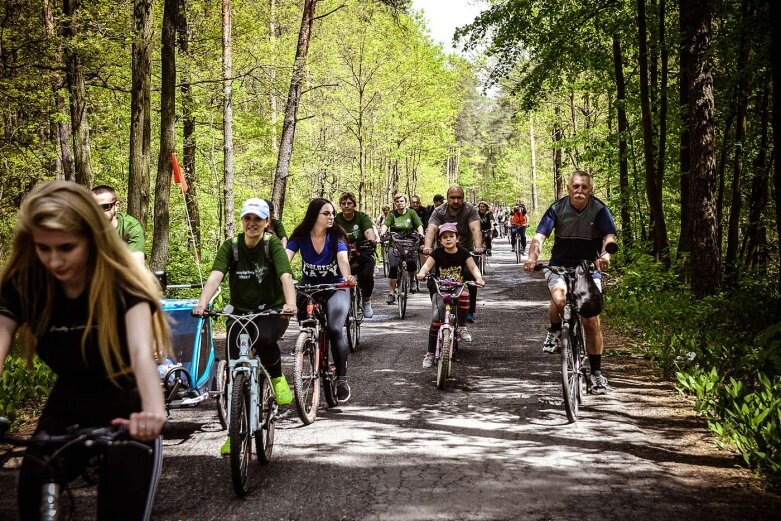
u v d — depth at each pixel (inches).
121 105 676.1
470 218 391.5
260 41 735.7
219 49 682.2
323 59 980.6
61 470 96.5
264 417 195.3
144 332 94.3
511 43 674.2
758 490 173.3
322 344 257.3
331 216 270.2
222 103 665.6
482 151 3213.6
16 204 677.3
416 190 1909.4
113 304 93.8
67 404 99.3
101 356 96.2
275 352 209.3
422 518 158.6
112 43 556.1
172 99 447.5
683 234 568.4
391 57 1098.1
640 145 707.4
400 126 1218.6
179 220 711.7
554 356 347.6
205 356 239.5
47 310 95.3
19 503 92.7
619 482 179.3
